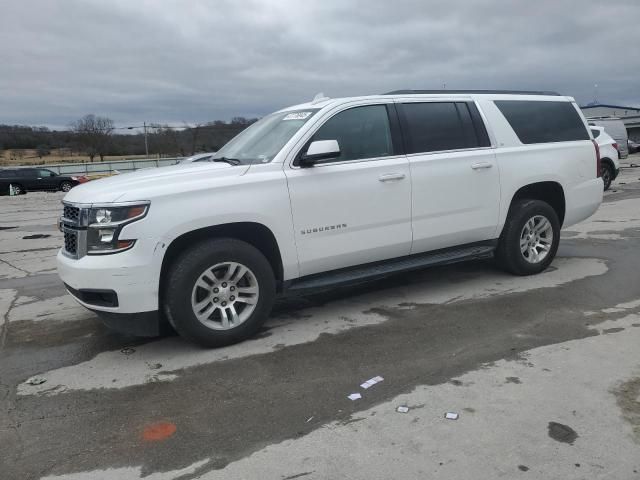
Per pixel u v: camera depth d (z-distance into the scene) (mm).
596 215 10711
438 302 5383
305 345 4430
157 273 4090
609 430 2992
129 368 4156
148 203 4031
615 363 3809
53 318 5574
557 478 2617
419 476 2672
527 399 3361
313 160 4570
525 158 5906
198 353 4375
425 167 5223
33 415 3479
